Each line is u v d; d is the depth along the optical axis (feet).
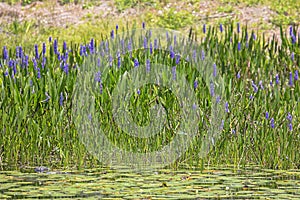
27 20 120.26
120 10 125.70
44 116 49.70
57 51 56.90
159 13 123.24
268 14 121.39
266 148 48.21
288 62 61.11
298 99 51.47
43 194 37.78
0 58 60.80
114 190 38.86
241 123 49.85
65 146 49.01
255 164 48.67
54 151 50.03
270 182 41.60
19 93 49.39
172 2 128.26
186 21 119.24
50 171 45.32
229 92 51.03
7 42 103.04
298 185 40.70
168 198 36.86
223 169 46.32
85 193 38.11
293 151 47.91
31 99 49.55
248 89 57.11
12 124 49.06
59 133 49.16
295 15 120.67
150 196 37.32
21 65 54.54
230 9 124.16
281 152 47.65
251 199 36.78
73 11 125.80
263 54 63.36
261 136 48.93
